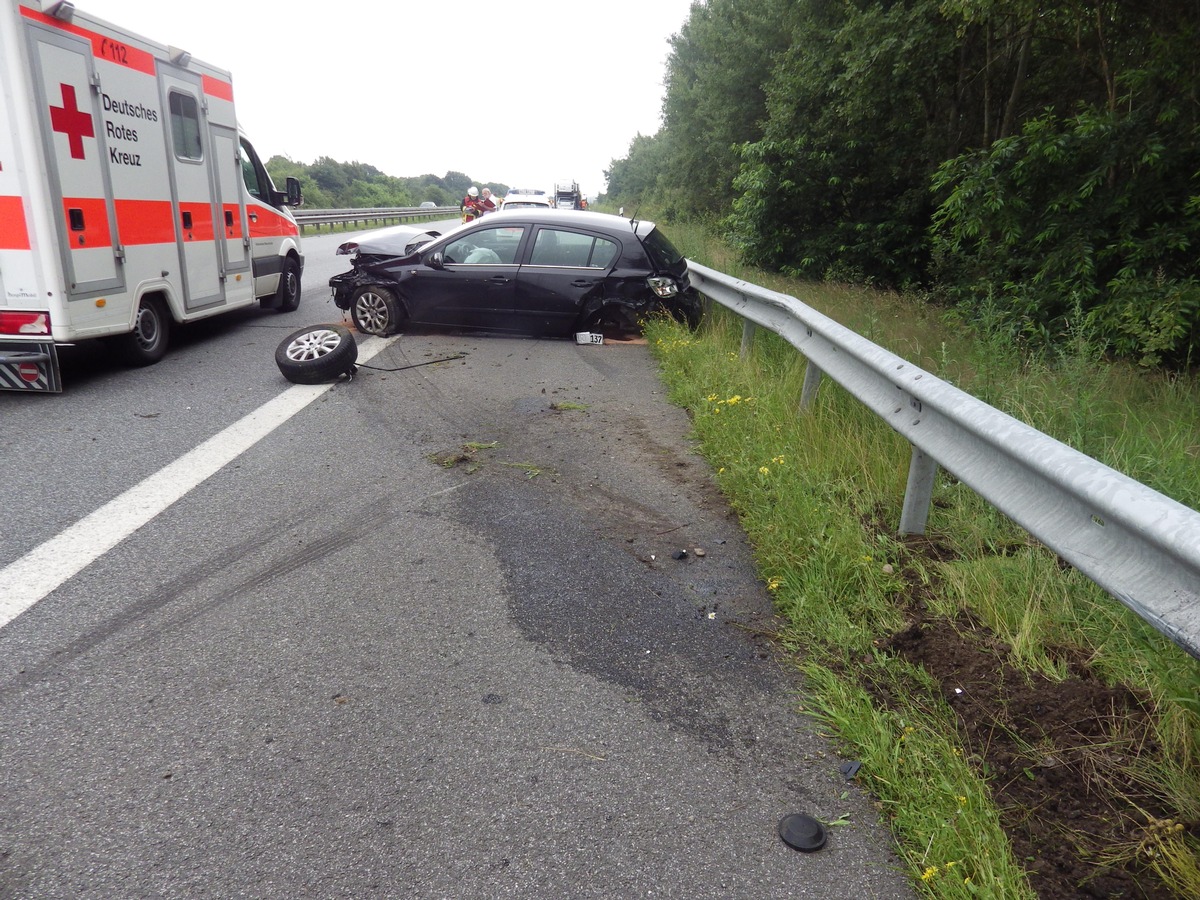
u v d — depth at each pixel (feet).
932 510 14.43
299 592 12.12
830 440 17.12
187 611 11.48
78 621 11.12
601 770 8.57
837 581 11.84
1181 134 28.71
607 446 19.31
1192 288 25.40
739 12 87.86
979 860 7.09
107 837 7.50
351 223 125.49
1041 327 27.86
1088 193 29.60
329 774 8.40
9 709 9.25
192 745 8.76
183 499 15.44
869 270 57.72
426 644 10.85
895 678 9.97
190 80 28.48
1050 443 9.34
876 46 46.98
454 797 8.14
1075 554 8.46
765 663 10.64
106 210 23.49
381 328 32.32
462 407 22.35
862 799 8.27
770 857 7.49
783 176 58.34
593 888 7.10
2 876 7.03
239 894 6.94
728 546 14.08
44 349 22.21
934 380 12.73
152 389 23.59
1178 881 6.93
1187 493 13.30
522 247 32.14
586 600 12.13
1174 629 6.97
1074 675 9.83
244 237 33.22
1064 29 39.83
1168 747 8.29
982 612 11.18
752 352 27.48
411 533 14.28
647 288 31.63
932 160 55.52
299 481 16.53
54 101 21.35
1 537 13.61
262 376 25.55
